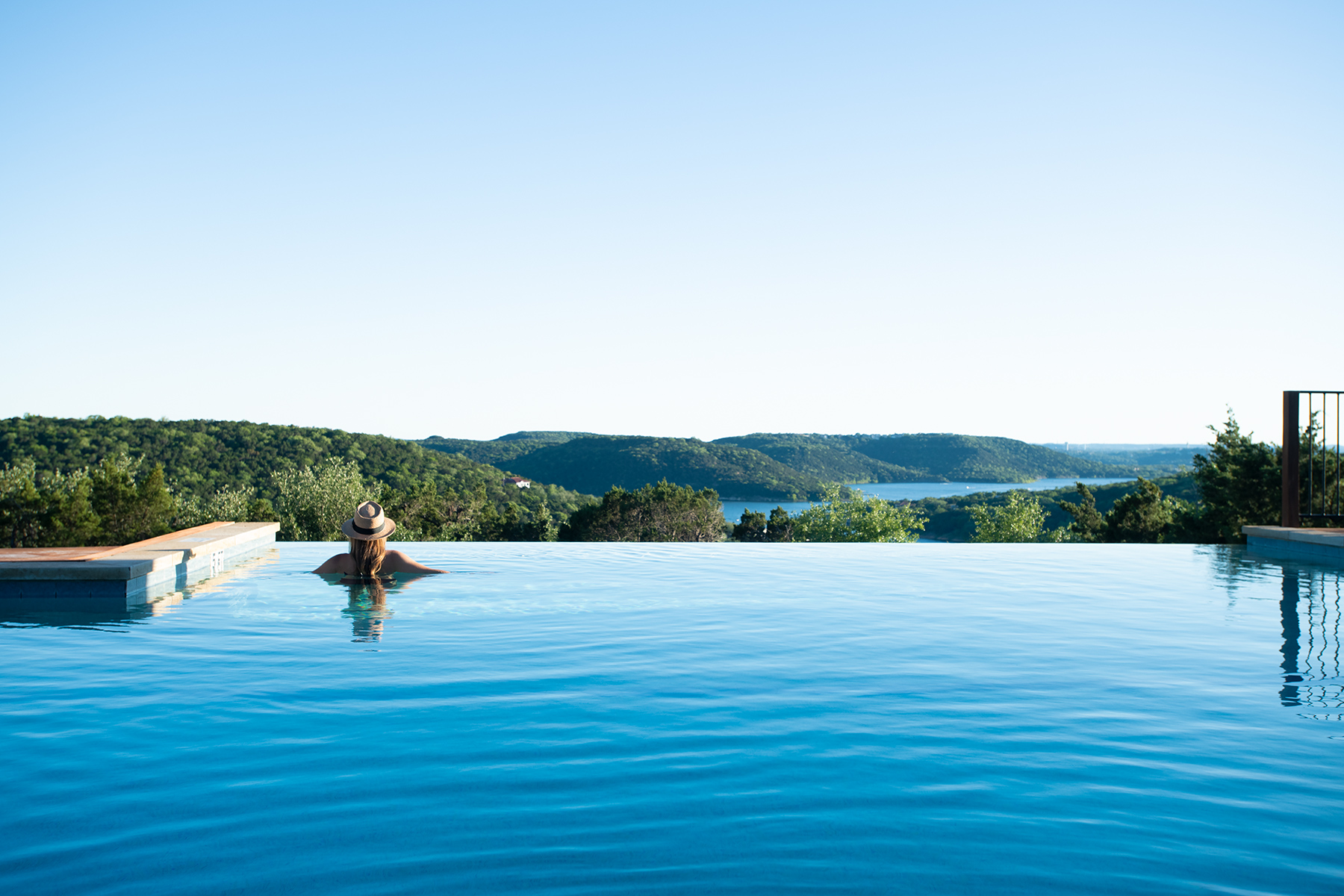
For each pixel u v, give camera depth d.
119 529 30.55
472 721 2.96
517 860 1.89
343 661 3.96
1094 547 11.40
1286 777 2.42
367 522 7.34
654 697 3.30
